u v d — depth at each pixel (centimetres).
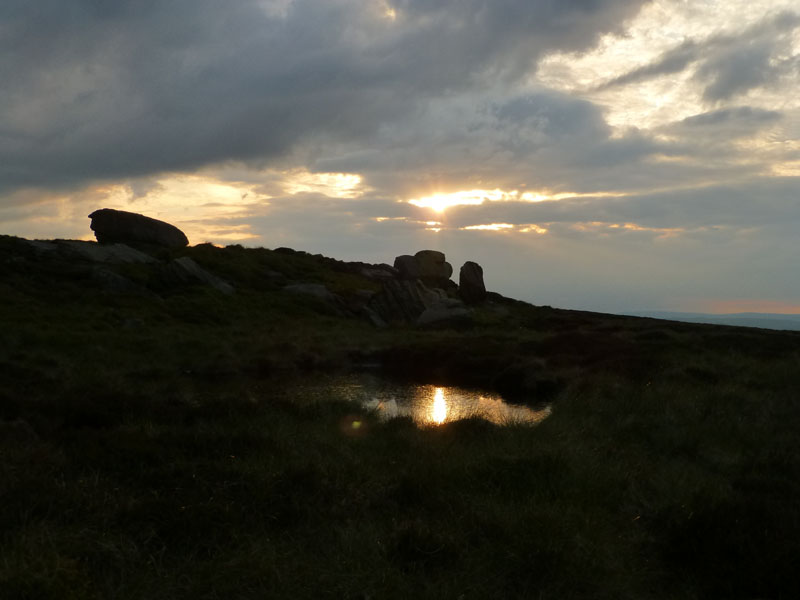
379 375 2077
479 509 587
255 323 3334
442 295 4212
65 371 1634
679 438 934
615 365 1783
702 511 571
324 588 436
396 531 525
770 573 465
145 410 1073
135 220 5266
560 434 919
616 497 652
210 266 4462
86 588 405
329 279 4950
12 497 546
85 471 671
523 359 2080
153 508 545
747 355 2086
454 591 431
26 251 3809
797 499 637
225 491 609
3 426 809
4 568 418
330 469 705
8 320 2506
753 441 919
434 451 827
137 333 2631
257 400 1234
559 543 499
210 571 442
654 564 508
